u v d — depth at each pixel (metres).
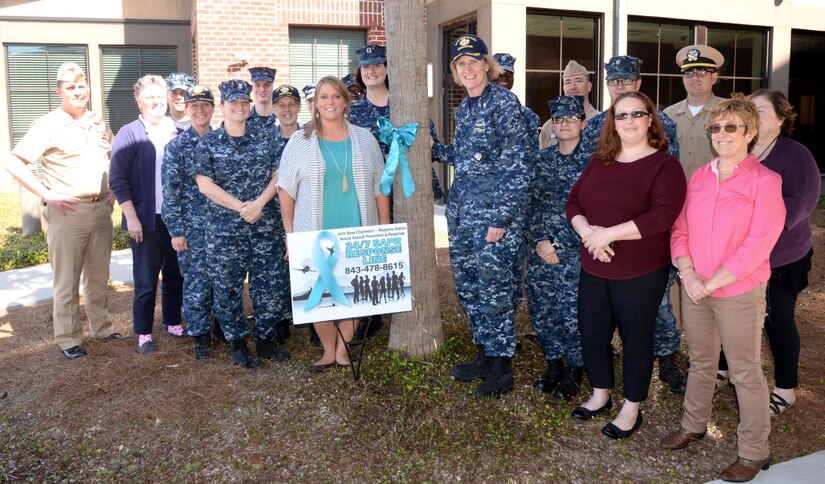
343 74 12.49
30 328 5.77
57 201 4.71
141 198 4.91
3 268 8.00
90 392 4.33
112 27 13.58
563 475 3.41
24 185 4.65
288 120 4.77
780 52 12.27
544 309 4.29
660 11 10.96
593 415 3.91
